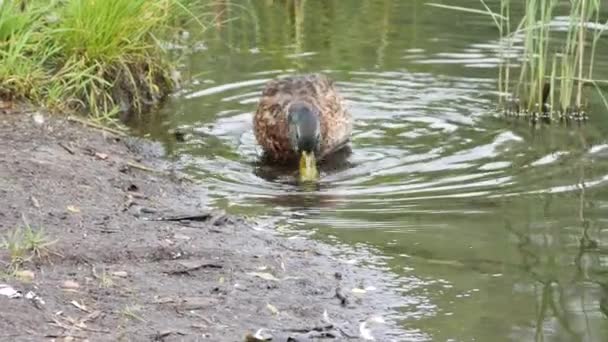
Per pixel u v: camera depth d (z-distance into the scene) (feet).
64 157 31.99
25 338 20.17
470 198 30.91
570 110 38.68
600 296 24.72
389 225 28.94
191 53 44.96
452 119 38.19
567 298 24.50
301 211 30.07
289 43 46.11
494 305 24.20
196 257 25.75
